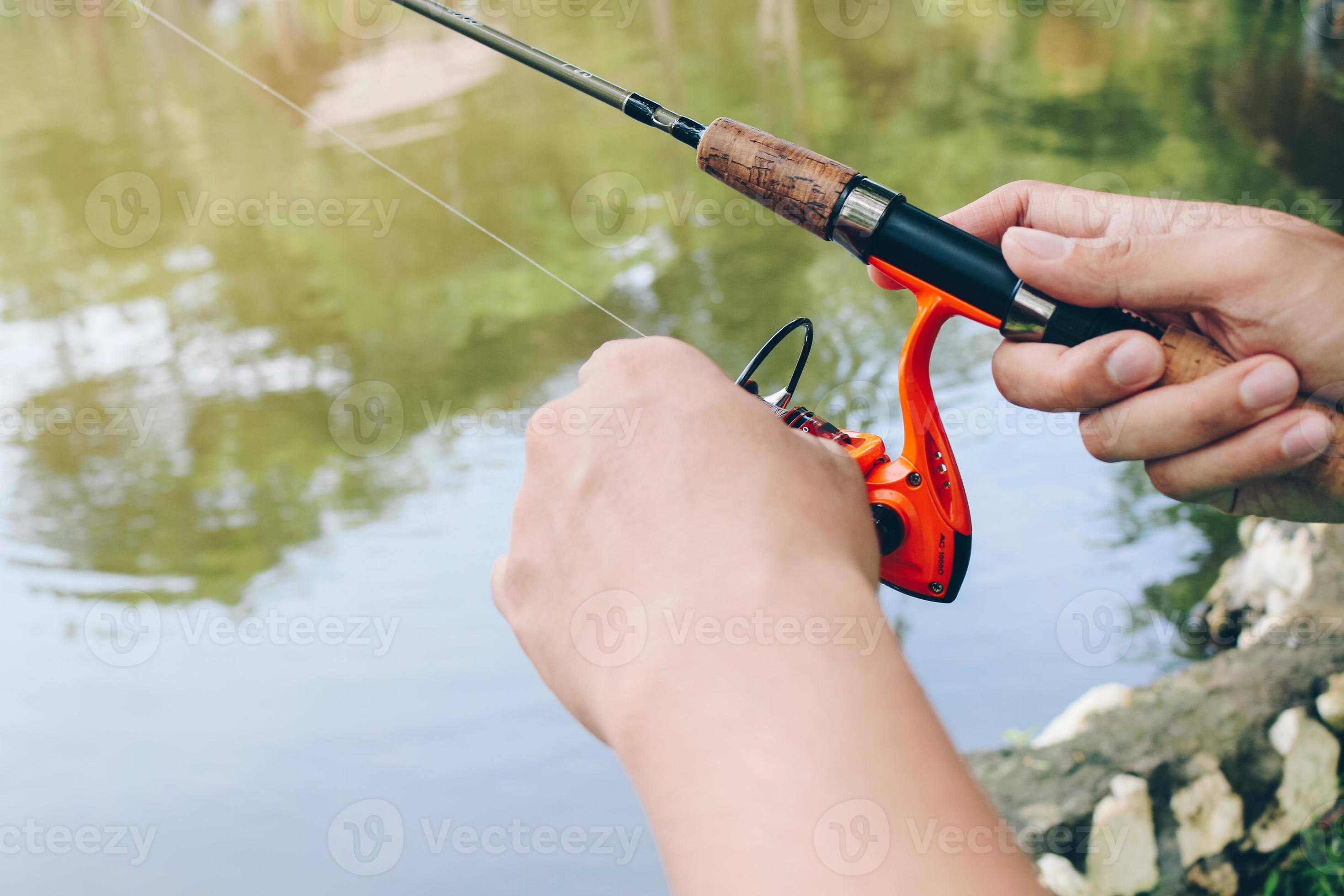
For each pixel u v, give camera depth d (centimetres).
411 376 836
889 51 1229
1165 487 75
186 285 1025
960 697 367
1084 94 1044
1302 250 68
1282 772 260
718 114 1155
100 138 1281
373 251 1038
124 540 625
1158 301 73
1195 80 1019
